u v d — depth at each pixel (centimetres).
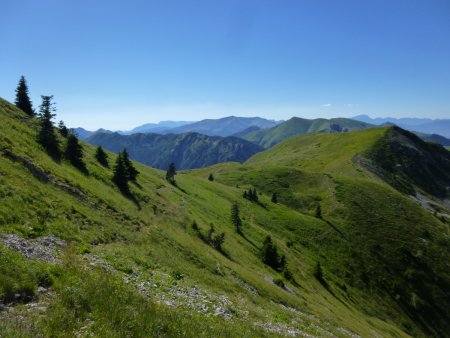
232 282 3603
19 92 6612
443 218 14838
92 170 5244
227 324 1966
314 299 5800
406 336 7431
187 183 10775
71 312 1260
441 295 10119
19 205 2348
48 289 1402
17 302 1241
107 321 1273
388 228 12325
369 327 6178
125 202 4622
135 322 1334
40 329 1091
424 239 12125
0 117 4741
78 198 3484
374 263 10500
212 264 3919
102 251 2447
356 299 8606
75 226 2647
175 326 1462
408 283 10200
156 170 11331
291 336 2431
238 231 7688
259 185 16375
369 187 15312
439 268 10981
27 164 3341
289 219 11338
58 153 4928
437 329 9144
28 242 1888
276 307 3512
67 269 1636
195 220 6131
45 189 3012
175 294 2231
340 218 12744
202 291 2636
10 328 1024
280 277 5891
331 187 15388
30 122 5800
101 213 3497
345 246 10756
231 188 13500
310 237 10706
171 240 3909
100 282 1602
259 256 6650
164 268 2828
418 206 14512
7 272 1341
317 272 7900
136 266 2506
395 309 9169
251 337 1873
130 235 3300
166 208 5800
